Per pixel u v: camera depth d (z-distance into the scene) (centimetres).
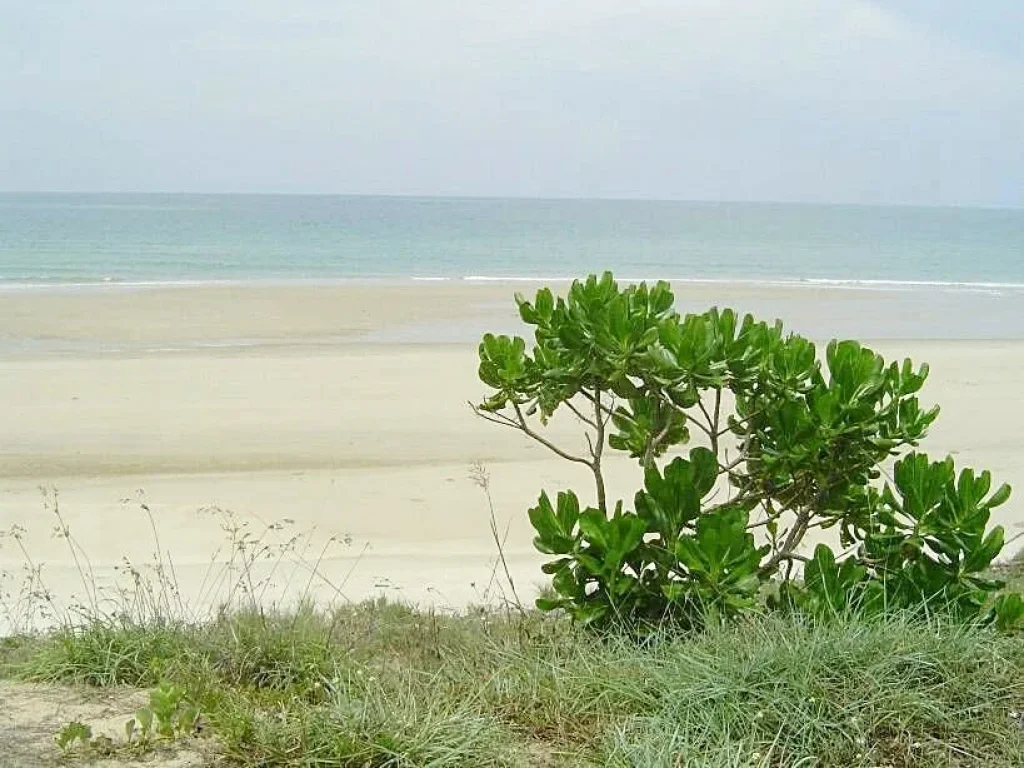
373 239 7925
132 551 962
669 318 518
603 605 493
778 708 395
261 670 461
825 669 406
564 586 498
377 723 376
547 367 536
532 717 415
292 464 1341
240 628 503
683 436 575
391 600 785
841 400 499
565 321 525
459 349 2383
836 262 6344
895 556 506
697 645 443
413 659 517
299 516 1106
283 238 7788
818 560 491
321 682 434
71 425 1545
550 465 1342
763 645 423
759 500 555
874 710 396
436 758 368
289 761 359
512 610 721
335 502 1162
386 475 1285
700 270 5509
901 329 2980
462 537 1041
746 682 407
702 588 479
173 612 680
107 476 1269
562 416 1644
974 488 497
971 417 1691
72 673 460
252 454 1390
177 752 367
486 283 4231
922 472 502
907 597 493
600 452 544
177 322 2781
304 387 1884
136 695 434
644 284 552
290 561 942
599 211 19775
